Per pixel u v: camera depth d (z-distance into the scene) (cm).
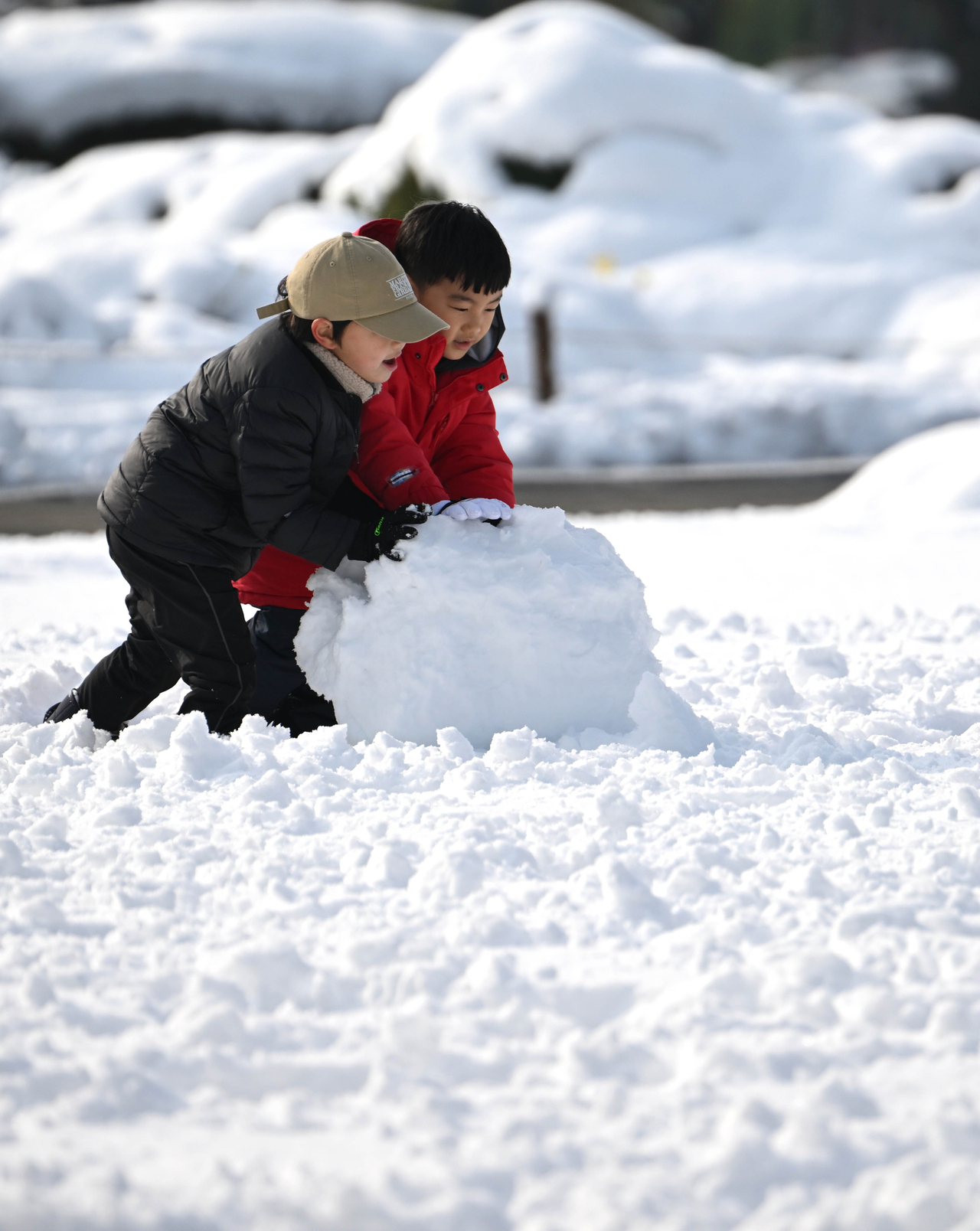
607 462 5434
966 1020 729
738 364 6506
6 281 5978
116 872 934
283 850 977
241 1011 761
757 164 7981
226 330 6241
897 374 6222
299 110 10431
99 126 10444
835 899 888
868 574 2525
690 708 1323
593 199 7694
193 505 1244
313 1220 577
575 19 8469
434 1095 667
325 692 1295
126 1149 632
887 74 15012
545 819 1027
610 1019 756
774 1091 671
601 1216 579
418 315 1195
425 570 1248
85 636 1978
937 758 1252
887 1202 582
